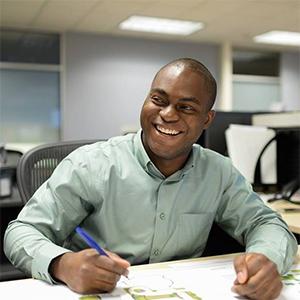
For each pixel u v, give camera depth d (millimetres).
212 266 941
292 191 1865
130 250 1072
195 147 1165
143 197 1070
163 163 1065
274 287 783
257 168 2072
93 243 816
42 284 824
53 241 1045
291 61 7141
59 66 5863
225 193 1174
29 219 1015
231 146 2047
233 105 6754
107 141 1165
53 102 5879
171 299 752
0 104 5598
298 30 5777
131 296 763
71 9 4840
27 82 5730
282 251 944
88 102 6000
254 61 6930
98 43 6027
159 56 6355
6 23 5391
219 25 5520
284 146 2115
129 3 4629
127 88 6195
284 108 6094
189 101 968
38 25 5508
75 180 1059
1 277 1867
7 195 2328
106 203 1067
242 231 1150
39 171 1314
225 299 763
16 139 5707
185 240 1111
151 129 1014
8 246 970
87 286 772
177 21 5355
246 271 791
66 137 5891
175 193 1088
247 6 4723
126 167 1084
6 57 5617
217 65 6648
